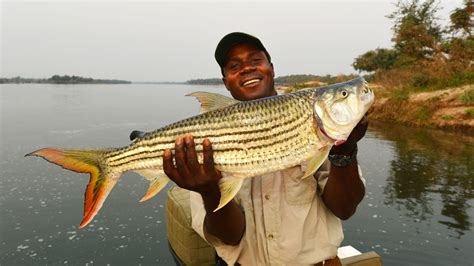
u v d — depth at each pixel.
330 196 0.82
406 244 2.04
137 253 1.93
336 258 0.86
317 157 0.77
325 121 0.77
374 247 2.02
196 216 0.92
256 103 0.80
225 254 0.88
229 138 0.79
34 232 2.18
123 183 3.12
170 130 0.83
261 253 0.84
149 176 0.86
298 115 0.79
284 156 0.79
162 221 2.36
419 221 2.33
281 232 0.82
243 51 0.96
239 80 0.96
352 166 0.78
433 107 6.34
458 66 7.65
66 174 3.33
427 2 10.20
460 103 6.05
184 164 0.75
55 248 1.99
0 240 2.08
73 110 9.83
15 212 2.46
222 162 0.80
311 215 0.83
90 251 1.96
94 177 0.88
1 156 3.97
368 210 2.52
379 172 3.42
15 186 2.98
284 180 0.84
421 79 7.63
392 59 11.83
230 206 0.80
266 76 0.97
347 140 0.77
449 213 2.45
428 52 9.70
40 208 2.54
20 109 9.80
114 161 0.88
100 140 5.10
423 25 9.78
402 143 4.82
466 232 2.17
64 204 2.61
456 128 5.69
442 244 2.04
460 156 3.99
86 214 0.87
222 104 0.86
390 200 2.70
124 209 2.55
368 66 12.44
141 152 0.86
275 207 0.83
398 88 7.73
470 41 8.50
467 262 1.86
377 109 7.45
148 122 7.24
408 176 3.28
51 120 7.36
